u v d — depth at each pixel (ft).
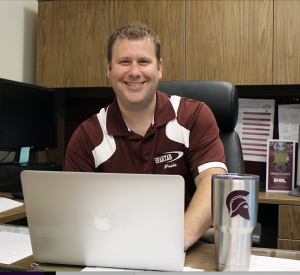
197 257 2.32
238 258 1.96
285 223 5.31
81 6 6.77
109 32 6.61
